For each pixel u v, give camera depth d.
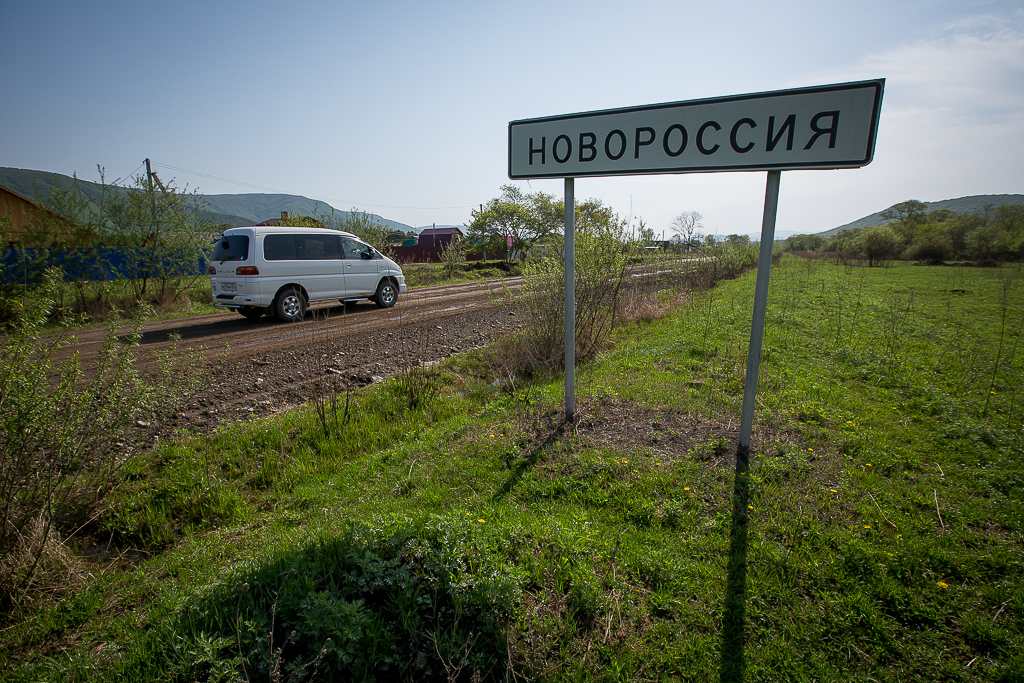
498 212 42.16
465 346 7.80
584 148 3.44
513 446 3.53
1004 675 1.68
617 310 8.30
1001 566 2.25
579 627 1.91
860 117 2.53
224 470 3.68
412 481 3.25
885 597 2.05
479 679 1.67
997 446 3.55
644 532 2.52
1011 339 7.88
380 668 1.74
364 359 6.94
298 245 10.12
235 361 6.72
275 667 1.63
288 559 2.23
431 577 2.04
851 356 6.29
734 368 5.71
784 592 2.06
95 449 2.90
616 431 3.74
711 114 2.93
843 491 2.90
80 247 11.40
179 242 12.61
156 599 2.23
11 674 1.81
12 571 2.23
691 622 1.92
